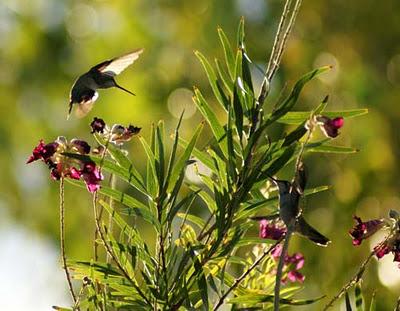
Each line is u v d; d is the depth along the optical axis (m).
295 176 5.68
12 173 16.25
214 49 15.09
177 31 15.48
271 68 6.12
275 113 6.04
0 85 16.75
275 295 5.45
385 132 14.14
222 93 6.12
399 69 14.42
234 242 5.98
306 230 5.65
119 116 15.35
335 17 14.53
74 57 16.66
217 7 15.08
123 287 6.00
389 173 14.03
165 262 5.93
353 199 13.86
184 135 14.39
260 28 14.84
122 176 5.99
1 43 16.88
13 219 15.88
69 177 5.93
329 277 13.08
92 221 15.27
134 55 6.84
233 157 5.99
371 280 12.80
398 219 5.91
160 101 15.21
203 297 5.92
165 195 6.00
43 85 16.69
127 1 16.09
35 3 16.84
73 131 16.17
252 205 6.04
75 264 5.96
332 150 6.04
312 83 14.19
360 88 14.22
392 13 14.49
